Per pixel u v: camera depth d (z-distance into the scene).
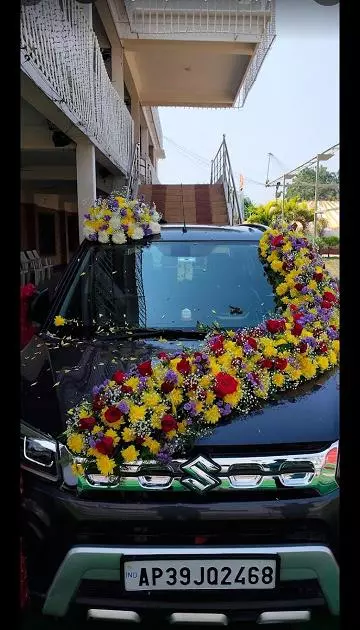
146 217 3.88
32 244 12.96
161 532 2.08
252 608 2.03
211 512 2.06
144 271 3.60
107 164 10.58
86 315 3.37
